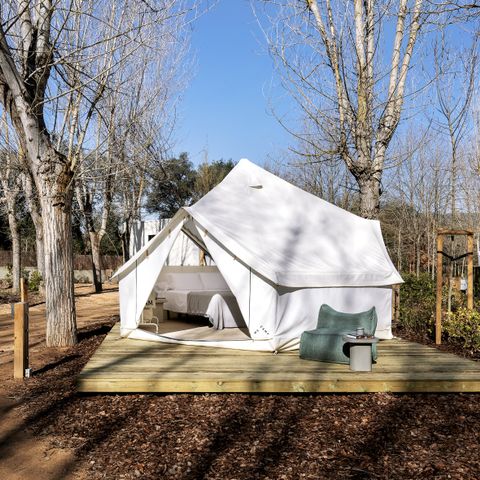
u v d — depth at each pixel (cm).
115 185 1758
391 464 381
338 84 987
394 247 2181
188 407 500
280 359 636
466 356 730
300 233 795
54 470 385
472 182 1580
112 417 482
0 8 728
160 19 783
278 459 391
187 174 3291
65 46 820
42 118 803
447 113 1288
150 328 901
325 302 723
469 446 410
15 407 524
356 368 568
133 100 1413
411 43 970
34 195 1712
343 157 991
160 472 375
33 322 1182
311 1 991
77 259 3011
